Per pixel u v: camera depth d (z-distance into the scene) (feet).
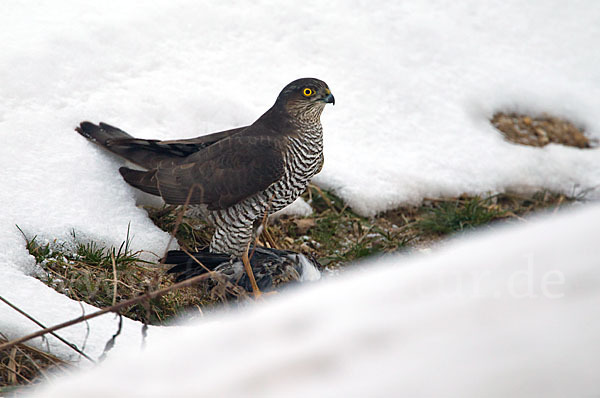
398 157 40.45
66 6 39.45
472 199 39.32
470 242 5.96
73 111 34.55
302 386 4.83
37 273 26.18
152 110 36.65
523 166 42.52
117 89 36.83
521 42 50.29
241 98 39.32
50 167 31.17
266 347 5.44
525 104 47.14
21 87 34.37
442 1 49.88
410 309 5.15
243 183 29.48
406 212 38.45
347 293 5.67
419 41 46.75
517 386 4.40
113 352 20.63
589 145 46.44
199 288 29.32
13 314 21.68
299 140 30.50
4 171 30.17
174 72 39.09
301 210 36.06
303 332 5.42
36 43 36.37
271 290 29.37
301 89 30.27
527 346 4.59
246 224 30.12
